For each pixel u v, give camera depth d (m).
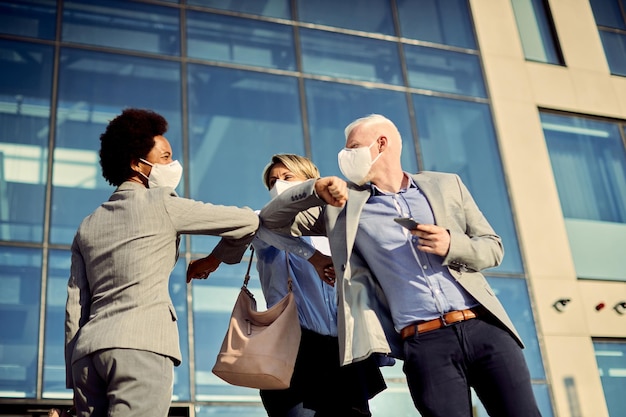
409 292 3.35
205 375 8.56
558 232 11.25
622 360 10.70
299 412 3.66
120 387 2.85
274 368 3.45
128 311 2.96
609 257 11.38
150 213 3.13
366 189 3.59
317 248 4.04
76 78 9.70
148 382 2.86
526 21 13.02
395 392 9.15
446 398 3.22
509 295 10.55
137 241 3.07
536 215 11.26
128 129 3.39
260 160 10.09
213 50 10.62
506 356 3.24
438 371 3.25
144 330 2.93
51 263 8.64
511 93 12.12
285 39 11.13
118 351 2.87
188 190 9.55
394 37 11.84
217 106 10.25
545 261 10.95
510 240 10.94
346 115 10.91
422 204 3.51
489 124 11.72
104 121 9.57
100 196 9.16
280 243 3.67
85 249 3.13
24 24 9.77
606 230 11.58
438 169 11.06
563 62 12.87
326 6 11.64
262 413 8.58
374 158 3.58
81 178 9.17
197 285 8.95
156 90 10.03
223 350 3.53
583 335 10.62
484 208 11.04
